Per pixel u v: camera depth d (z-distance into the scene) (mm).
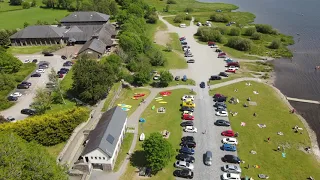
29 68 130625
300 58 155375
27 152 59219
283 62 151125
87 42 153375
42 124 83562
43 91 103125
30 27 163500
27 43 162250
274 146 87625
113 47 158375
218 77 130000
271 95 117375
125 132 93125
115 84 120812
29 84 116500
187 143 86688
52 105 103000
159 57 144375
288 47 169875
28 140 82812
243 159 81875
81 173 74750
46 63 135375
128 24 173625
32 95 110562
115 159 81062
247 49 165875
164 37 191000
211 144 88312
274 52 163250
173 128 95875
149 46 161500
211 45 173375
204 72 138375
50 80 109438
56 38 161125
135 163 80500
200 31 189125
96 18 181125
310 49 165875
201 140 90062
